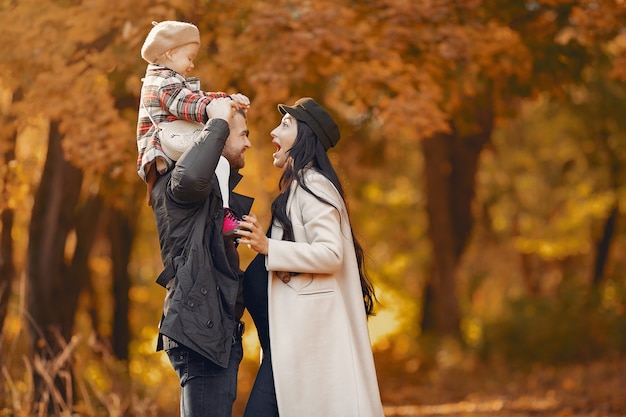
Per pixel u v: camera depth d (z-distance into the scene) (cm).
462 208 3067
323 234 606
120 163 1296
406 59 1266
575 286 2738
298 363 601
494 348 2669
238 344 617
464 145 2952
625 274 3222
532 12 1358
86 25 1182
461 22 1281
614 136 2742
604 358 2422
